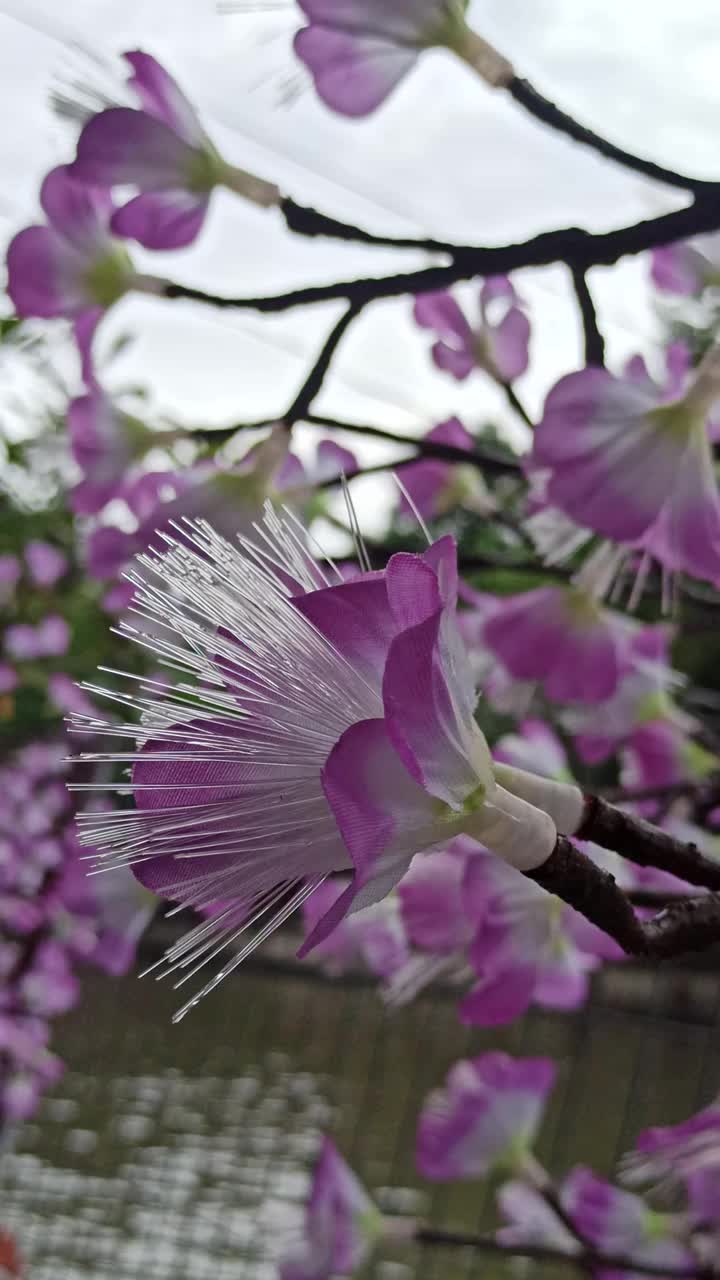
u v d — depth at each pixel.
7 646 2.48
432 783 0.56
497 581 1.00
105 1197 2.77
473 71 0.68
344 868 0.59
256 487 0.78
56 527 2.53
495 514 0.94
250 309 0.73
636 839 0.60
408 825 0.56
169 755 0.59
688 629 1.01
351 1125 3.34
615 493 0.69
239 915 0.59
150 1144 3.14
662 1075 3.03
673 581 0.78
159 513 0.78
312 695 0.58
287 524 0.60
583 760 0.99
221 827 0.58
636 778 0.98
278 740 0.59
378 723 0.56
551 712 0.99
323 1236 1.00
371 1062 3.67
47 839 2.10
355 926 1.01
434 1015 3.76
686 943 0.59
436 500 0.94
